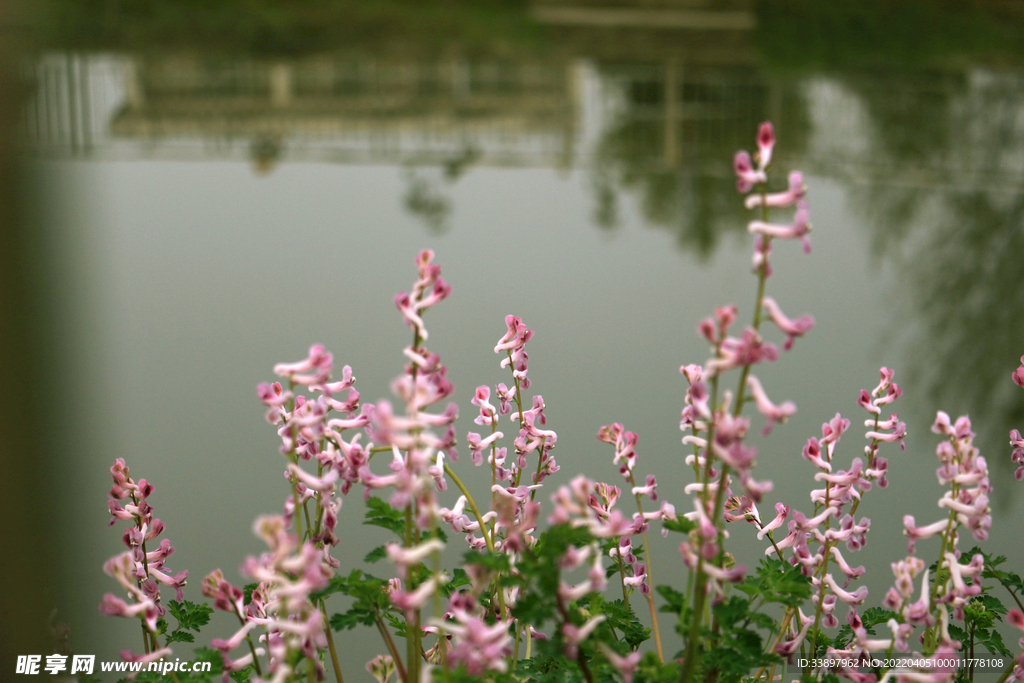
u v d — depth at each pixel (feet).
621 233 48.88
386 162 62.13
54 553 12.69
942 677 3.61
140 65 72.08
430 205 52.80
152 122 65.77
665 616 8.03
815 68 75.56
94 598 11.31
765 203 3.25
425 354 3.48
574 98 74.23
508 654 4.58
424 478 3.27
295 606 3.09
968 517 3.72
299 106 71.97
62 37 71.36
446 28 82.53
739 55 79.05
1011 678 4.61
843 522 4.32
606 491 4.67
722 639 3.83
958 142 64.34
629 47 80.02
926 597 3.68
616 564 4.88
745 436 3.21
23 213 38.32
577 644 3.45
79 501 15.74
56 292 31.45
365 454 3.84
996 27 80.53
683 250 45.88
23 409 20.40
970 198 53.72
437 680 3.49
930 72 74.95
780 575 3.95
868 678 4.01
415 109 72.64
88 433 20.72
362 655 7.28
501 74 77.10
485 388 4.71
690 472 15.19
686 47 79.51
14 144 49.24
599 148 65.92
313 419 3.65
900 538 11.46
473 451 4.68
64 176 52.13
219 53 74.69
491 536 4.62
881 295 37.58
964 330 33.06
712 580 3.72
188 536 15.26
